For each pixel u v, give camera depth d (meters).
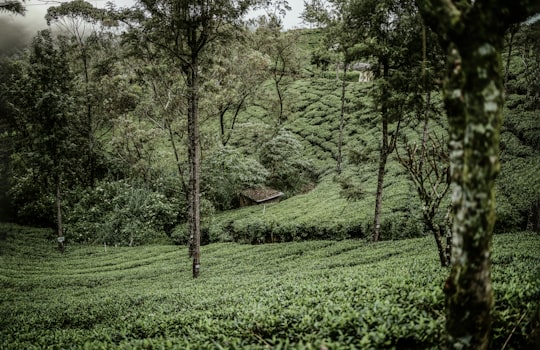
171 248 30.91
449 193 26.45
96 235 34.91
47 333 10.67
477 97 4.65
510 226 20.39
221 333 7.84
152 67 28.27
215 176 40.28
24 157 33.03
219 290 15.02
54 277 23.25
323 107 60.44
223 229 33.66
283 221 29.84
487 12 4.57
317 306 8.40
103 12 35.84
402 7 18.67
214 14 19.84
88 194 39.44
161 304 13.55
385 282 9.89
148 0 19.55
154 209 36.34
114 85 39.47
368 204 29.42
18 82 30.98
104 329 10.32
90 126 43.69
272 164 44.84
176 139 51.06
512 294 7.22
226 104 42.97
